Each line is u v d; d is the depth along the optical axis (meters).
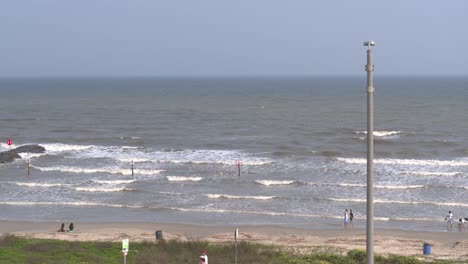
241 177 51.41
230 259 25.39
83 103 147.25
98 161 60.12
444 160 59.94
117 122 99.50
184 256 25.91
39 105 139.88
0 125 94.06
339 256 25.72
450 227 36.34
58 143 74.31
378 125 91.62
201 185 48.53
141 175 52.56
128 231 34.84
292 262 24.78
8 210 40.97
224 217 39.06
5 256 24.95
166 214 39.97
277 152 64.25
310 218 38.66
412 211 40.09
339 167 56.09
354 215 39.31
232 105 138.50
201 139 77.00
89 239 31.86
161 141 75.12
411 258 25.31
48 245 27.92
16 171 54.97
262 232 35.19
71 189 47.12
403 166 56.59
